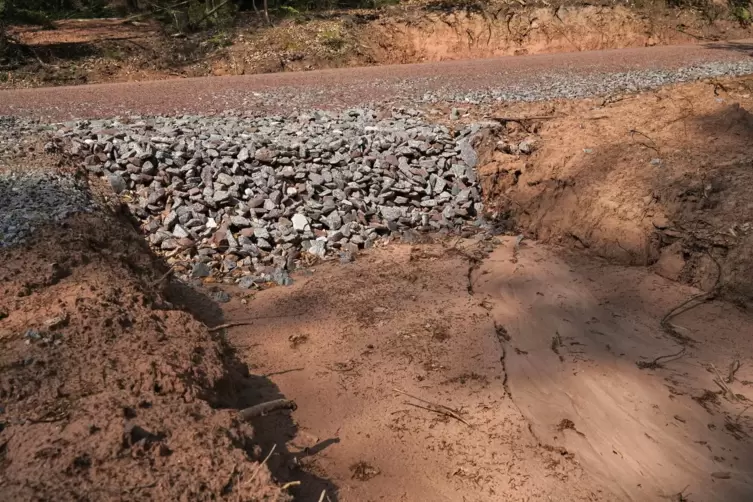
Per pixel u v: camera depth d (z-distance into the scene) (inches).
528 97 415.2
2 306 161.9
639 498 153.3
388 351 214.2
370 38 693.9
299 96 446.3
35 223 210.7
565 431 175.9
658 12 782.5
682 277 255.0
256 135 338.0
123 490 112.5
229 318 236.4
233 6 774.5
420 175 334.6
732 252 241.0
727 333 223.0
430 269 279.4
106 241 217.5
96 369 143.3
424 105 408.2
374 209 321.7
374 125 366.3
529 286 261.7
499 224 327.3
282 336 224.8
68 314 159.8
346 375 200.8
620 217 279.7
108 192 282.2
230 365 187.2
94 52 641.0
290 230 296.2
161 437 126.5
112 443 121.5
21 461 116.5
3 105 409.7
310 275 274.7
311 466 159.5
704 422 179.8
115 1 832.3
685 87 387.5
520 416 180.9
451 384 196.2
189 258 276.4
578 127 341.1
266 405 170.4
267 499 116.6
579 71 520.4
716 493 155.3
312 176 317.7
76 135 320.8
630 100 379.2
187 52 655.8
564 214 303.1
